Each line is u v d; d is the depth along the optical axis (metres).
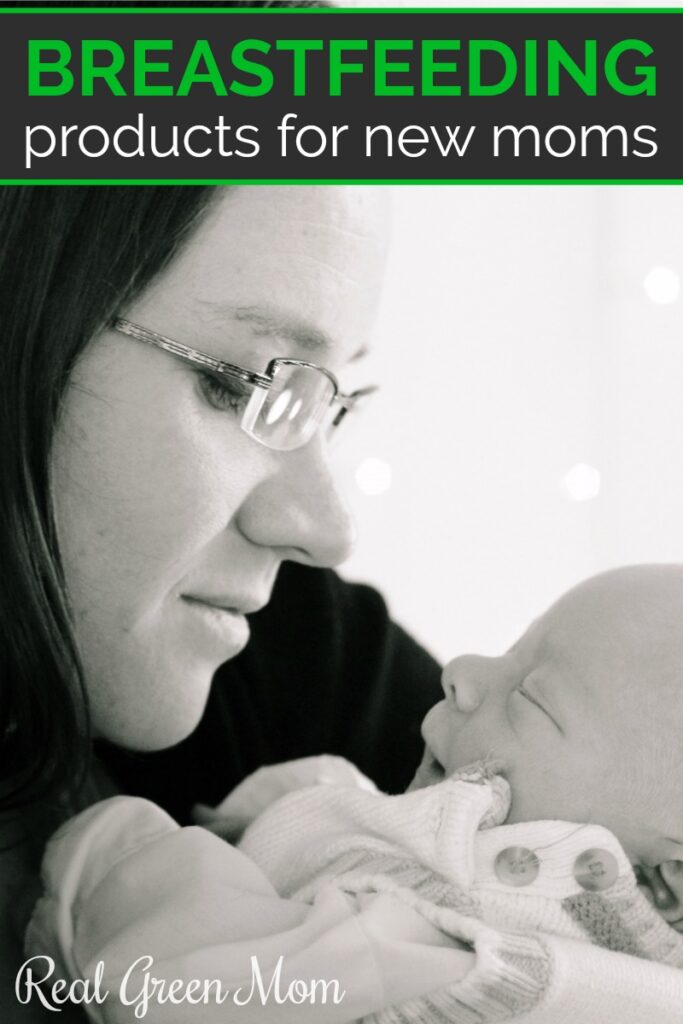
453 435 3.20
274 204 1.19
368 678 1.70
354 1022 1.09
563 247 3.27
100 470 1.19
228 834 1.45
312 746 1.62
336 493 1.29
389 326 3.20
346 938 1.07
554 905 1.19
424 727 1.37
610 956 1.11
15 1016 1.11
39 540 1.16
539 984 1.07
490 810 1.24
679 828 1.22
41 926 1.17
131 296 1.16
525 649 1.35
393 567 3.15
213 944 1.10
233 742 1.57
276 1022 1.05
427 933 1.12
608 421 3.17
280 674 1.64
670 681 1.24
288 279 1.20
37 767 1.21
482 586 3.16
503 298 3.24
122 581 1.22
